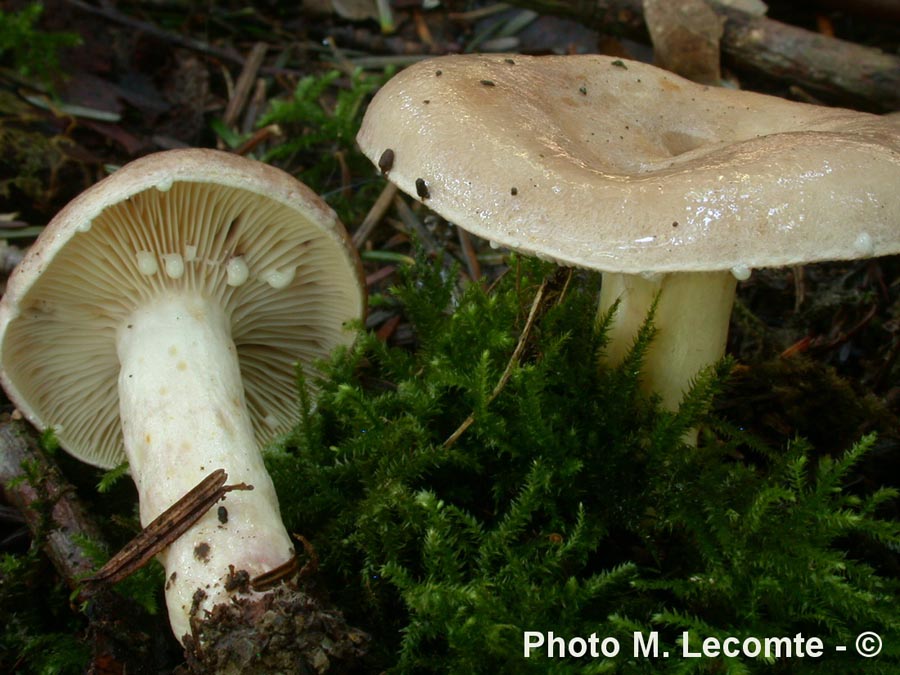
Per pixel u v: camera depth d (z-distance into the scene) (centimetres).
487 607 14
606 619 15
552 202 13
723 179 12
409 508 15
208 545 14
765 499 14
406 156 14
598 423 16
